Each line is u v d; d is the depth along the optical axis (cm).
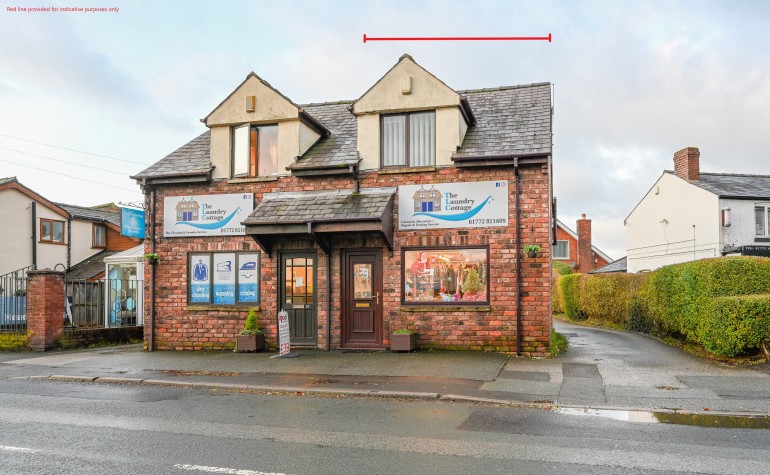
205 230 1527
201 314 1517
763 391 881
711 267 1240
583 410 809
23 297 1686
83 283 1802
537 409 821
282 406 859
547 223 1290
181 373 1146
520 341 1291
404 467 562
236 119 1517
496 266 1318
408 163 1413
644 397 862
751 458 584
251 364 1227
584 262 4441
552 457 591
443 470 552
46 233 2705
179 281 1539
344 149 1496
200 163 1562
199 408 848
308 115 1497
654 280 1694
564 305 3047
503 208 1320
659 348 1431
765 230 2736
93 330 1712
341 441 657
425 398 903
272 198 1468
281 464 573
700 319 1272
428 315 1355
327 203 1388
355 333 1411
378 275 1402
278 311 1461
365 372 1105
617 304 2233
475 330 1326
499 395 895
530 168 1310
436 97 1375
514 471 548
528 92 1606
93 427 730
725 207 2705
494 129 1431
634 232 3522
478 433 691
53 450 626
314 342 1438
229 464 574
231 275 1510
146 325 1553
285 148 1489
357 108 1430
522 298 1298
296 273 1462
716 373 1031
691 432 686
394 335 1329
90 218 2903
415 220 1375
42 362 1335
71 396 952
